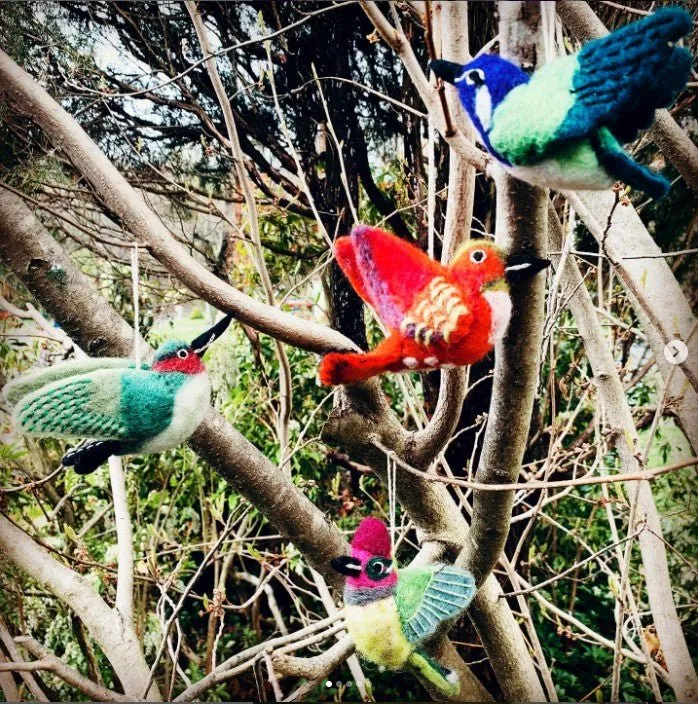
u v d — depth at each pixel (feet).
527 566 6.57
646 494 4.17
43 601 6.64
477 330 2.20
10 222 3.22
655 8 4.56
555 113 1.87
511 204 2.46
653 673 3.92
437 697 3.83
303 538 3.87
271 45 5.40
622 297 5.90
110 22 5.24
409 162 5.57
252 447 3.70
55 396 2.41
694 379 3.39
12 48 4.62
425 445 3.54
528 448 6.35
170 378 2.54
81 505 7.53
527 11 2.17
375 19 2.57
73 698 6.48
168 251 3.14
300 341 3.28
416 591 2.84
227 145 5.08
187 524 7.88
